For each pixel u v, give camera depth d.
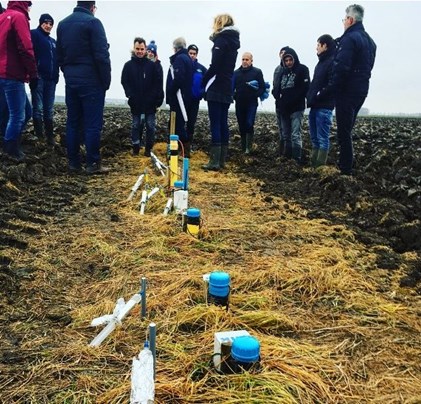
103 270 3.93
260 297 3.43
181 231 4.74
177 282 3.59
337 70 6.88
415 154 9.59
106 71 7.25
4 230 4.67
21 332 2.95
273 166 8.98
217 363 2.52
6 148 7.38
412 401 2.40
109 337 2.87
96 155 7.75
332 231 5.12
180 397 2.31
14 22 6.67
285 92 8.94
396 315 3.31
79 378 2.48
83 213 5.51
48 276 3.77
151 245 4.43
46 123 9.21
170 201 5.50
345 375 2.58
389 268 4.21
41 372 2.54
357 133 14.81
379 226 5.35
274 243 4.70
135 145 9.76
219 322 3.04
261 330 3.05
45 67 8.80
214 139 8.37
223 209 5.93
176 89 9.06
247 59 9.82
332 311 3.36
